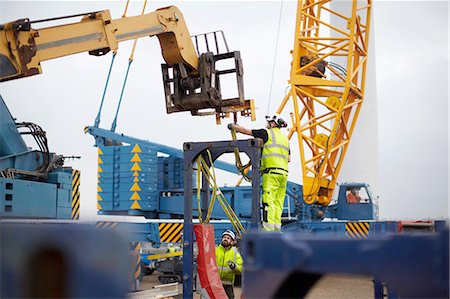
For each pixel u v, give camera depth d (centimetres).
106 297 205
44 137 1114
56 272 204
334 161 2450
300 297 227
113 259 209
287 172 1026
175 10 1148
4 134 1062
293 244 218
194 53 1180
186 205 789
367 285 1570
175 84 1172
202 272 772
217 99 1152
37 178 1104
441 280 202
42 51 922
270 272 219
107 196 2014
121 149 2016
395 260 208
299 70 2441
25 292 203
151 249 1638
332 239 216
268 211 989
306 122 2452
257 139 796
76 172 1174
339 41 2455
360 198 2048
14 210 1000
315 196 2216
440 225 681
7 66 873
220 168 2088
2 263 203
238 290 1352
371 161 3123
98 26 1012
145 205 1992
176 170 2120
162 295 980
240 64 1155
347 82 2389
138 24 1084
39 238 205
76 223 243
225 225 1683
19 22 880
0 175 1023
